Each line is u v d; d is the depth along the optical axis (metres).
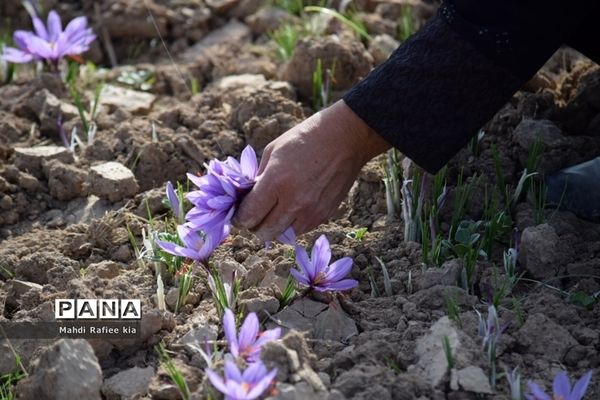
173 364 3.23
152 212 4.26
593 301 3.53
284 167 3.34
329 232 3.99
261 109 4.74
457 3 3.31
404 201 3.89
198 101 5.06
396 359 3.23
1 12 6.40
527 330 3.32
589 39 3.97
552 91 4.78
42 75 5.21
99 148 4.65
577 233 3.92
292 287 3.52
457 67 3.32
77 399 3.12
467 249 3.72
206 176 3.35
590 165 4.04
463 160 4.27
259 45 5.87
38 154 4.59
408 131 3.38
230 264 3.73
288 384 2.98
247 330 3.07
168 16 6.04
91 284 3.60
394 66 3.37
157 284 3.71
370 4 6.06
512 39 3.29
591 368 3.24
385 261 3.83
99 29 6.04
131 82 5.53
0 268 3.92
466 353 3.15
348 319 3.44
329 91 5.04
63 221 4.33
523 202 4.09
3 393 3.32
